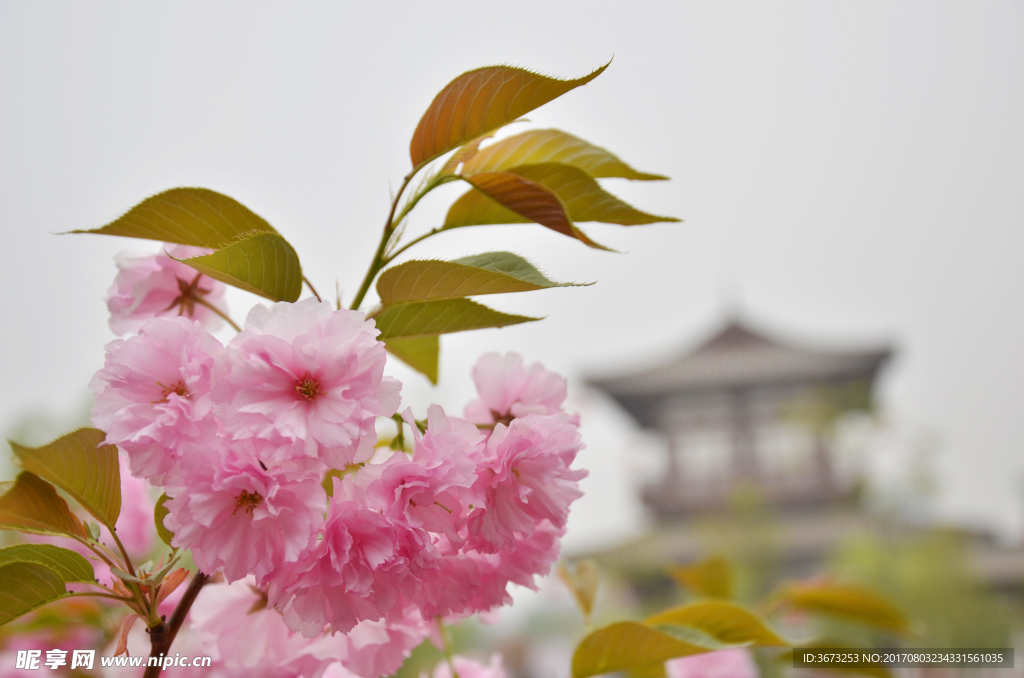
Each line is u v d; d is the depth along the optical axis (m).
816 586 0.73
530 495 0.42
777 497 9.38
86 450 0.40
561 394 0.47
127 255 0.46
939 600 6.37
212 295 0.46
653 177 0.48
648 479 10.26
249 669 0.47
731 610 0.51
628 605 8.29
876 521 8.64
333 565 0.38
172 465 0.38
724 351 11.41
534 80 0.41
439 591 0.42
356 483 0.40
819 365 10.38
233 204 0.42
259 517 0.37
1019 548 8.14
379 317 0.43
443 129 0.43
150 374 0.38
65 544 0.56
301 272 0.42
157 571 0.40
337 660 0.46
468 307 0.42
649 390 10.62
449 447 0.40
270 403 0.38
